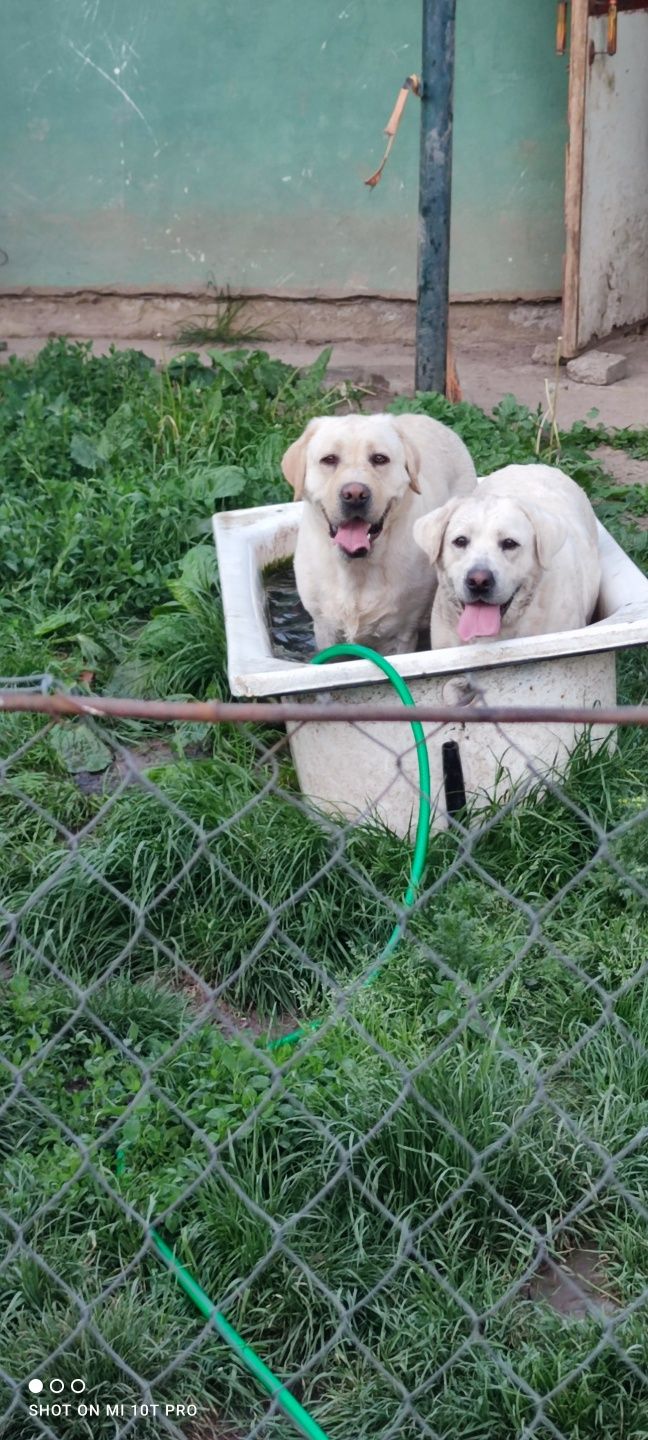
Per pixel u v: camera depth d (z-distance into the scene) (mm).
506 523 3887
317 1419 2396
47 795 4117
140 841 3721
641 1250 2652
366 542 4258
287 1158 2797
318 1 8914
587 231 8453
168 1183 2738
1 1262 2635
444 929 3355
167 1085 3031
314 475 4367
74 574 5496
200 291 9766
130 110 9375
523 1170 2768
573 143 8102
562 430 7312
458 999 3178
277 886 3637
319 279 9609
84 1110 2980
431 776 3887
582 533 4414
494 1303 2549
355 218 9398
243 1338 2549
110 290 9859
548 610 4098
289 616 5043
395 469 4348
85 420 6875
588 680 3941
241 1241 2672
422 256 7188
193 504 5781
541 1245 2312
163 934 3600
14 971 3535
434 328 7305
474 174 9133
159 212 9609
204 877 3680
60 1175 2773
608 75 8258
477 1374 2439
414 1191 2773
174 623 4973
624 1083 2984
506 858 3732
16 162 9609
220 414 6789
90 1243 2697
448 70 6828
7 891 3727
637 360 8828
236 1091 2939
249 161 9383
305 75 9109
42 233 9789
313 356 9258
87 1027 3242
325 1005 3309
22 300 9961
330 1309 2576
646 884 3518
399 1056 3004
